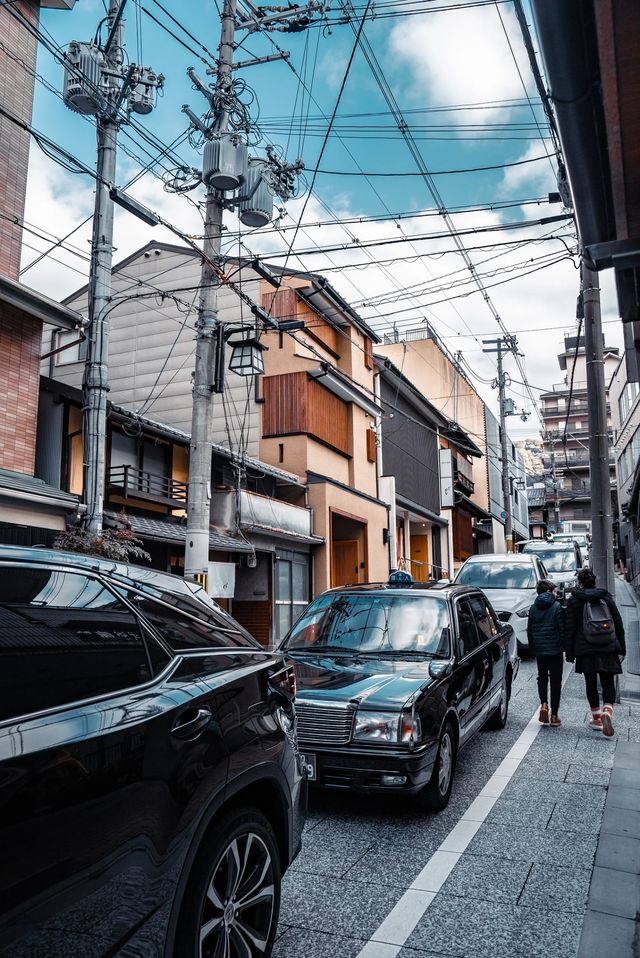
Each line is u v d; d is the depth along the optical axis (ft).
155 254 78.79
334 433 78.18
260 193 36.70
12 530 34.37
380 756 15.80
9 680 6.56
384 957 10.55
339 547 80.38
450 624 21.17
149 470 52.54
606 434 36.58
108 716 7.28
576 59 10.43
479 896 12.61
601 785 19.30
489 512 155.43
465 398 150.30
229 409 73.51
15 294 36.45
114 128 35.12
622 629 25.62
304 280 71.97
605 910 11.91
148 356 77.05
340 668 19.02
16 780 5.95
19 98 39.75
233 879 8.78
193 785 8.02
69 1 41.86
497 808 17.51
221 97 35.73
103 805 6.75
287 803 10.22
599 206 14.64
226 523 54.80
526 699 32.45
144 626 8.80
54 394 45.19
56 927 6.00
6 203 38.52
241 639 10.93
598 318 37.06
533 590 48.26
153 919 7.23
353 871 13.74
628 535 138.51
